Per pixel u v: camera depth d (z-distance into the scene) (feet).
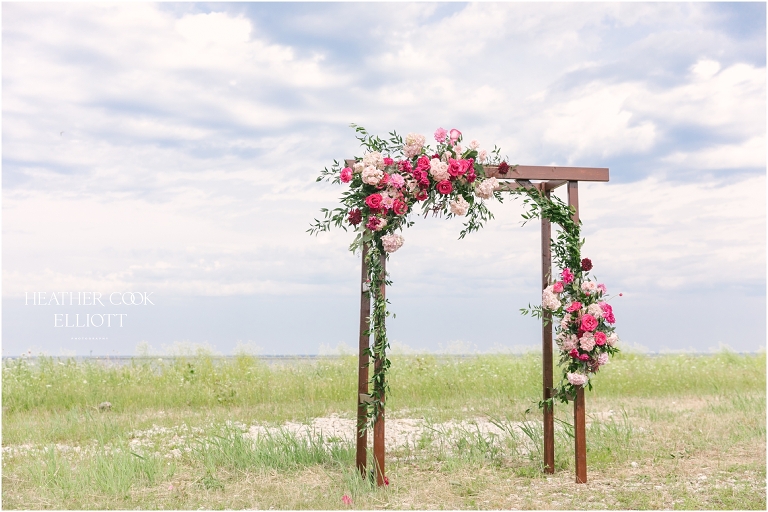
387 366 15.43
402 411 26.43
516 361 36.81
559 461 17.92
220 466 17.44
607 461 18.12
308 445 19.53
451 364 35.96
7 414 25.64
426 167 15.29
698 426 22.30
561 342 16.28
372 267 15.25
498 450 19.19
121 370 32.83
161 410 27.07
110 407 27.09
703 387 32.24
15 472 16.66
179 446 19.51
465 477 16.42
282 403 28.45
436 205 15.57
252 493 15.07
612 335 16.03
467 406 27.17
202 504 14.24
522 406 26.84
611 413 25.13
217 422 22.98
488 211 16.07
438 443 20.22
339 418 24.84
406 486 15.61
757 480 15.92
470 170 15.66
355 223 15.44
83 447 19.52
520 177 16.38
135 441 20.58
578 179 16.63
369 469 15.94
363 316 16.25
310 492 15.15
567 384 16.48
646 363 37.76
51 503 14.25
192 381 31.60
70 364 32.99
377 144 15.76
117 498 14.69
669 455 18.60
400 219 15.28
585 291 16.07
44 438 20.92
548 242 17.17
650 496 14.73
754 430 21.47
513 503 14.34
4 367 31.14
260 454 17.81
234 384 30.76
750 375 34.60
